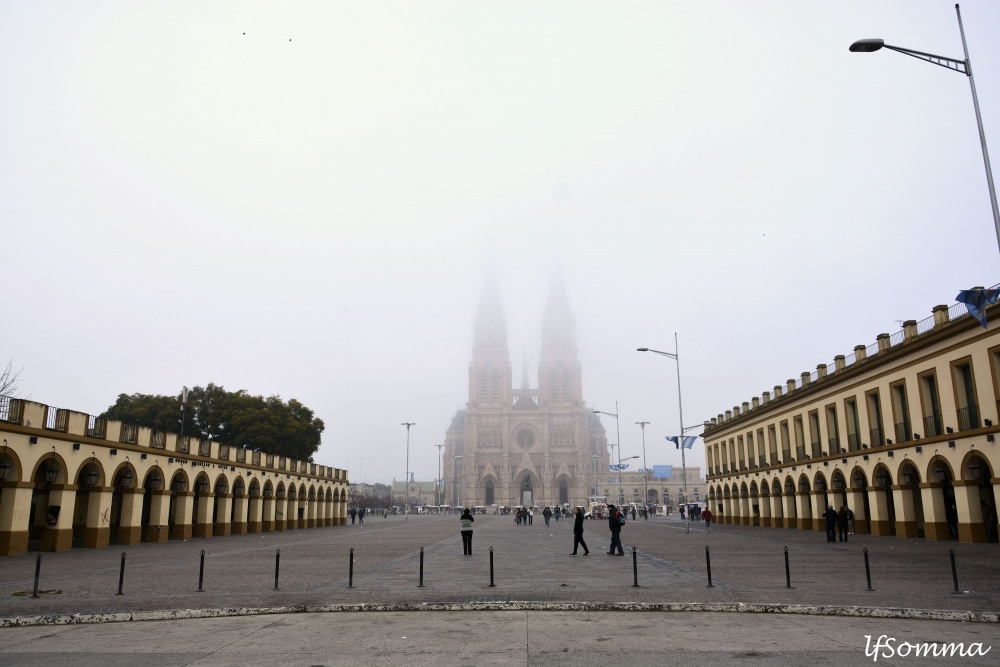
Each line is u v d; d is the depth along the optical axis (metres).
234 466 48.31
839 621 12.52
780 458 53.12
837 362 43.25
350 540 39.91
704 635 11.34
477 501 168.38
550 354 177.12
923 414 33.84
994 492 28.78
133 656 10.02
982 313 22.31
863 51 20.16
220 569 21.89
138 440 36.44
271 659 9.80
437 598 14.94
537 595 15.30
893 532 37.91
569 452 171.38
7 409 27.52
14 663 9.60
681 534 44.94
